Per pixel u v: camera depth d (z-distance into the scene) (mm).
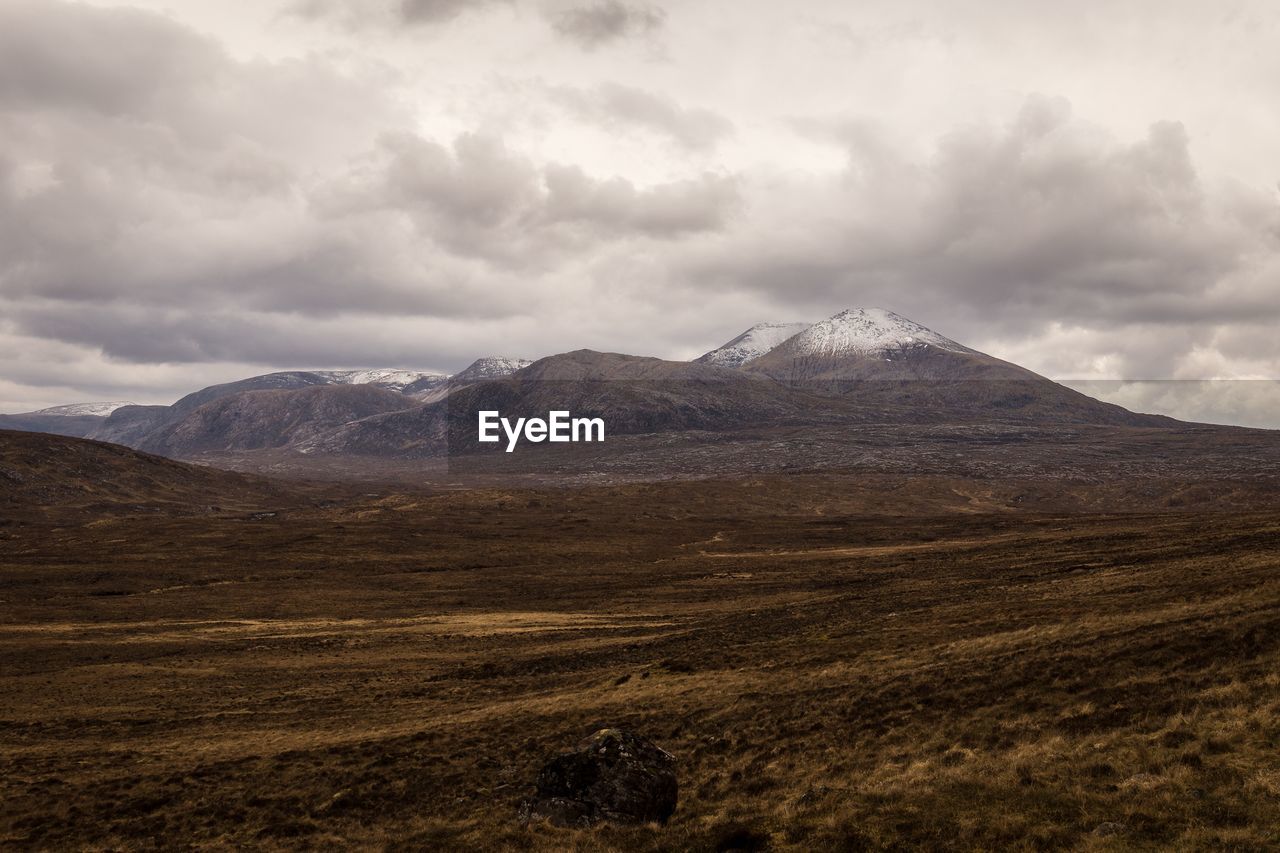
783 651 58531
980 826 22688
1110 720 29750
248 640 90250
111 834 33938
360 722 53156
